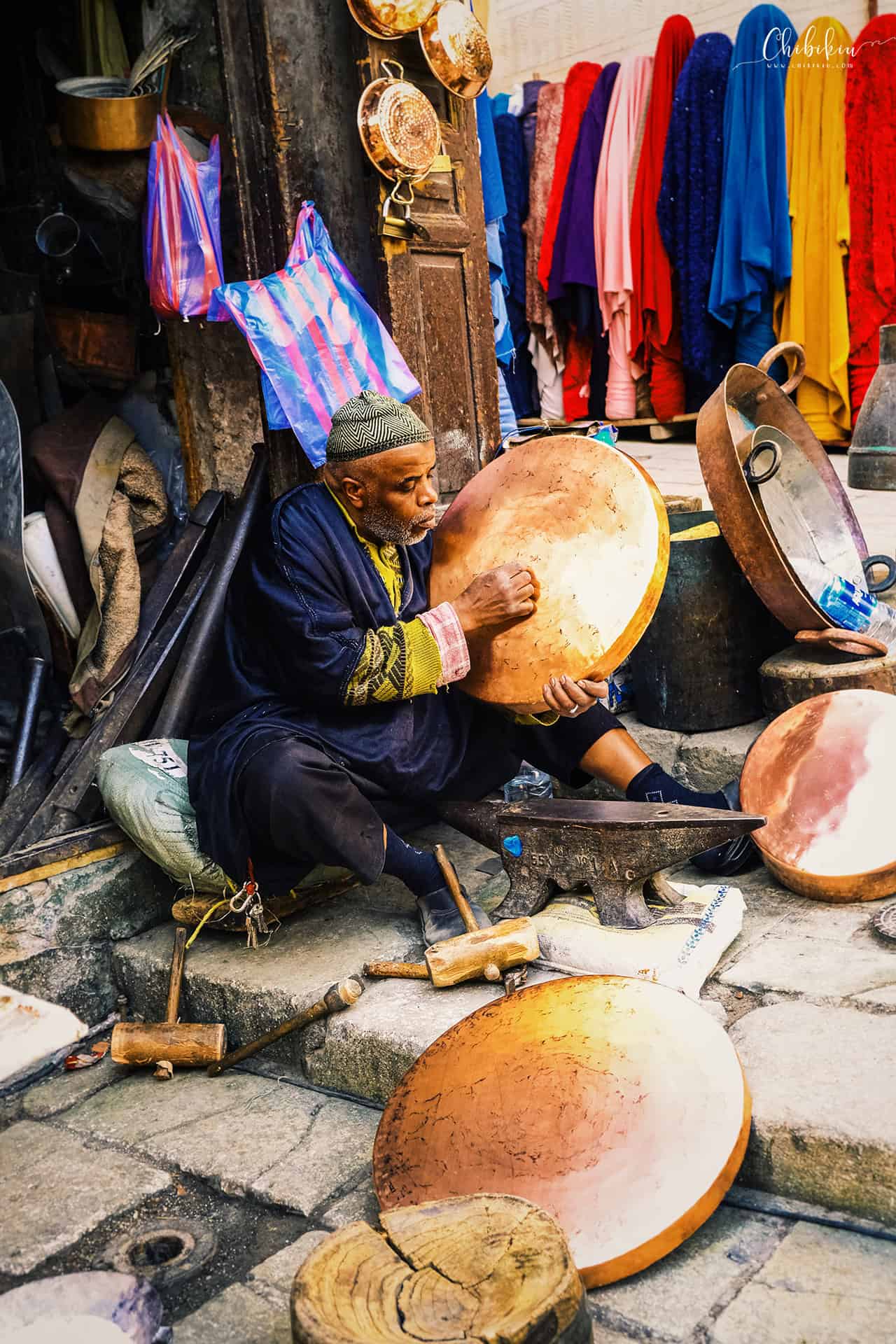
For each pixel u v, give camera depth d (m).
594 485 2.59
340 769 2.50
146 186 3.35
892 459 4.37
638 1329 1.62
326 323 3.21
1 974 2.74
